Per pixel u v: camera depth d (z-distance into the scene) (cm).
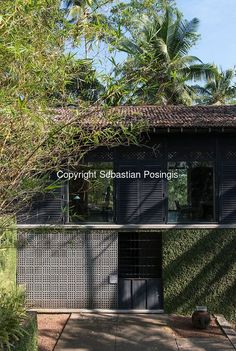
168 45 2422
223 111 1280
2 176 435
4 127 407
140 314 1141
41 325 1035
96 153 1128
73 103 472
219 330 998
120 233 1179
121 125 553
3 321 563
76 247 1151
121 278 1162
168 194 1134
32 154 441
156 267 1173
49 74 403
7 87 376
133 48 461
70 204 1132
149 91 514
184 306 1134
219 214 1125
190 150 1130
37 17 387
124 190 1133
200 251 1131
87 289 1152
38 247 1152
